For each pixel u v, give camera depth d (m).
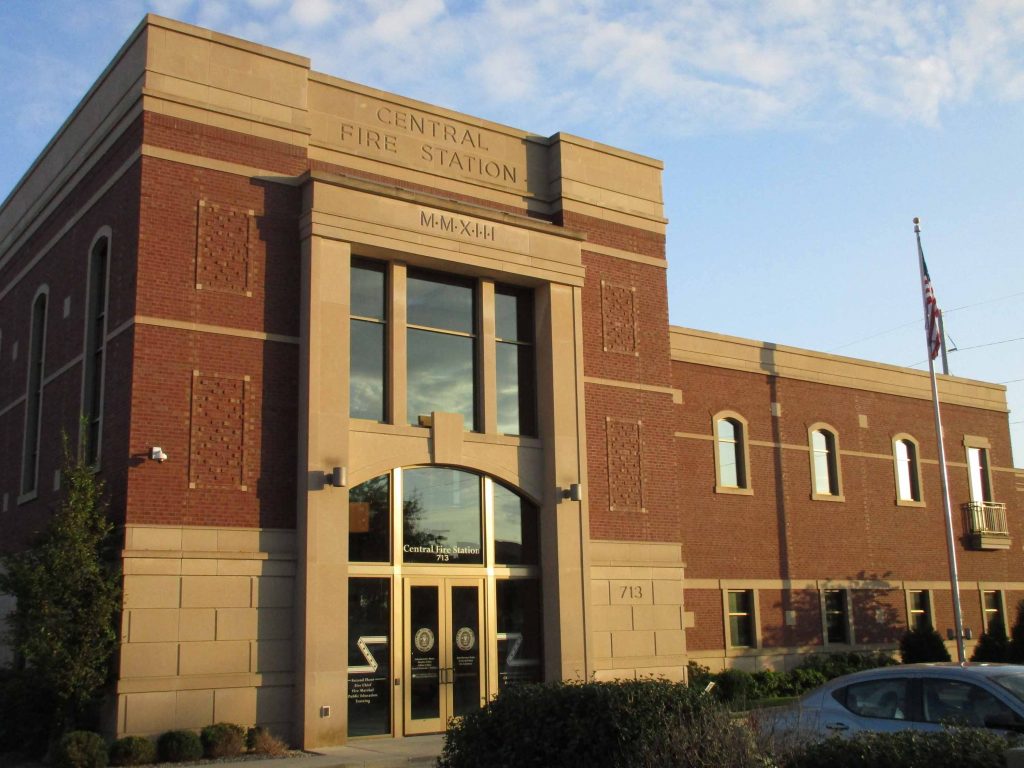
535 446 22.55
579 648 21.86
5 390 25.53
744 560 29.22
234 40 20.41
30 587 16.88
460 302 22.50
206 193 19.55
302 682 18.50
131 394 18.14
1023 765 7.00
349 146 21.66
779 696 26.80
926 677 10.77
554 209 24.22
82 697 16.67
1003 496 38.22
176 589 17.86
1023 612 31.03
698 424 29.16
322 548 19.05
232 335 19.30
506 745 9.41
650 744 8.67
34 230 24.53
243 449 19.00
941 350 29.50
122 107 20.12
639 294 24.91
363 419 20.45
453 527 21.31
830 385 32.94
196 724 17.61
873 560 32.72
